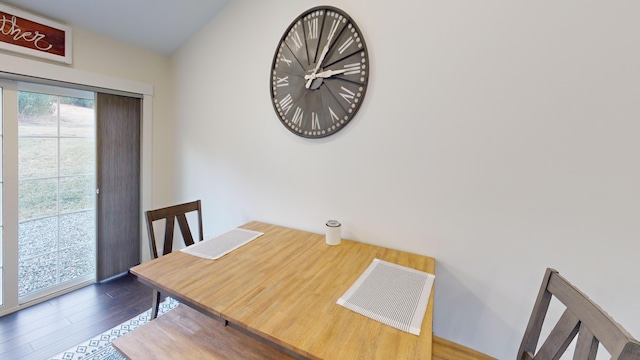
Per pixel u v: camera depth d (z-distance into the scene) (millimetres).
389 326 932
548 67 1247
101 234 2439
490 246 1434
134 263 2686
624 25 1116
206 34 2363
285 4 1925
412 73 1532
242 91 2195
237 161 2287
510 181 1362
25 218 2098
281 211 2086
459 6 1399
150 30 2320
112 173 2453
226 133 2334
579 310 856
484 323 1479
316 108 1824
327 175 1860
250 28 2104
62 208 2291
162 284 1192
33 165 2113
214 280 1234
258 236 1818
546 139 1275
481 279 1468
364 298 1101
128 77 2428
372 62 1628
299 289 1166
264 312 1006
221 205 2432
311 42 1807
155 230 2770
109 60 2297
